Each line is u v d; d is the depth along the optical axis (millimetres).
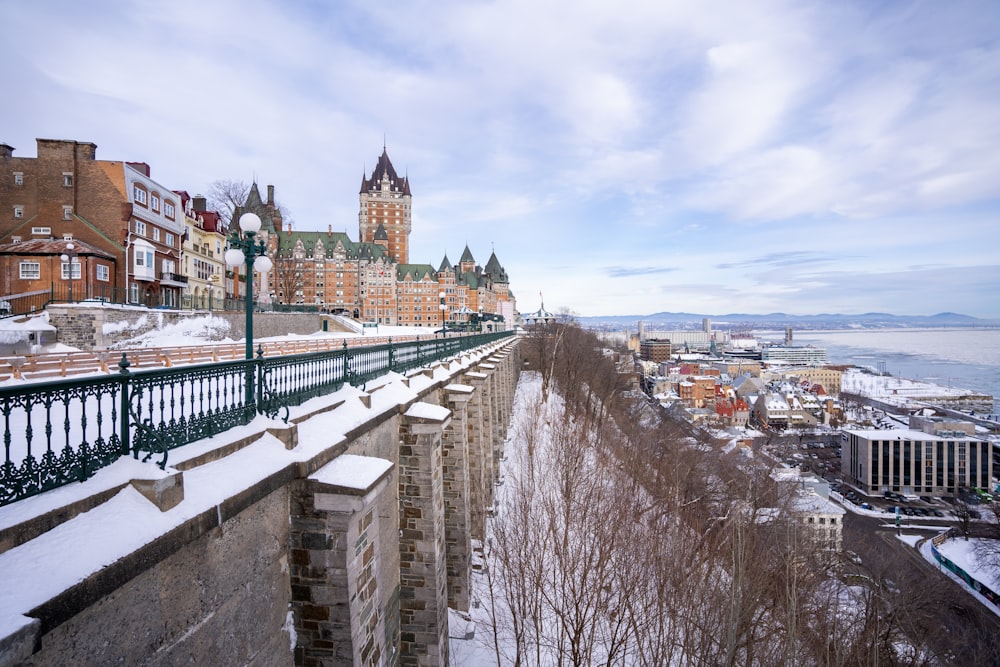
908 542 51625
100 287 34031
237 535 6098
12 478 3824
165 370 5371
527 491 24844
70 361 12906
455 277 127125
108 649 4223
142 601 4594
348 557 7277
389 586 11898
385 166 139625
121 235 37250
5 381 10766
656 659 15719
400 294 114375
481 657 16188
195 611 5328
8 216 36875
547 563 20047
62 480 4199
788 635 15555
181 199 49312
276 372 7750
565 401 53531
